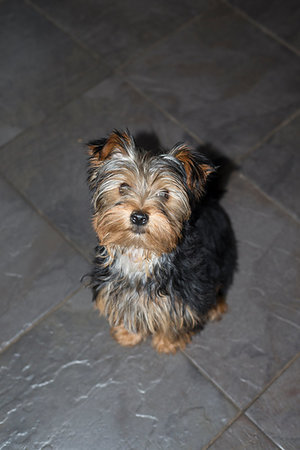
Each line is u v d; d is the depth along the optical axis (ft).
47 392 2.73
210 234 2.70
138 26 3.96
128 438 2.63
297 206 3.23
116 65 3.77
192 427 2.65
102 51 3.84
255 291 2.99
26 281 3.02
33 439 2.62
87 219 3.19
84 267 3.05
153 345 2.86
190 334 2.79
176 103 3.61
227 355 2.83
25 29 3.96
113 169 2.26
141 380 2.77
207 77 3.72
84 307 2.95
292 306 2.95
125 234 2.27
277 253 3.09
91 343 2.86
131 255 2.41
